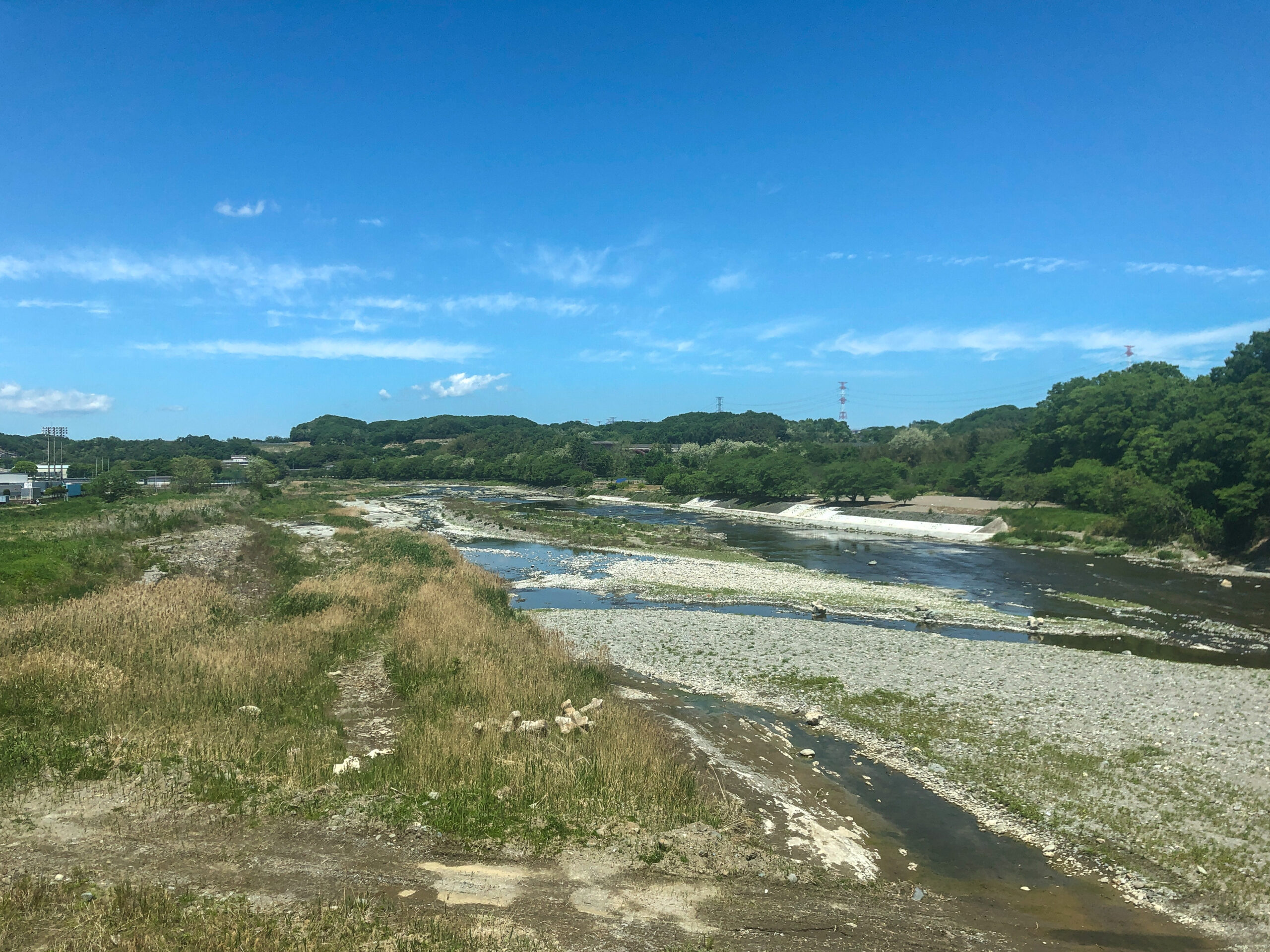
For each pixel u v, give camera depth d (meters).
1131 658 28.23
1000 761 18.88
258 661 21.44
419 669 23.00
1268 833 14.77
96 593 31.61
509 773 14.66
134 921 9.11
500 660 23.66
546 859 11.91
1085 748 19.19
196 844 11.62
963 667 27.03
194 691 18.50
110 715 16.25
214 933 8.86
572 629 34.75
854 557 61.84
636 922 10.33
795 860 13.37
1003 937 11.39
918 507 90.50
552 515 97.94
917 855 14.50
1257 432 57.53
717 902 11.21
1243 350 76.62
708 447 170.38
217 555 52.78
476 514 96.25
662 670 28.11
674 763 16.84
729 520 98.44
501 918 10.05
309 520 88.25
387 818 12.85
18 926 8.88
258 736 16.19
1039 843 15.12
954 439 121.44
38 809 12.24
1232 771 17.39
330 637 26.80
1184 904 12.82
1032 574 53.03
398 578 39.50
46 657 18.61
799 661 28.42
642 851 12.38
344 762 15.15
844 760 19.59
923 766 19.05
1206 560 56.81
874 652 29.77
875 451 130.75
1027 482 84.94
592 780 14.72
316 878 10.85
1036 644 32.34
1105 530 67.62
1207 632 35.34
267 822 12.50
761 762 19.02
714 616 37.69
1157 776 17.38
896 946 10.59
